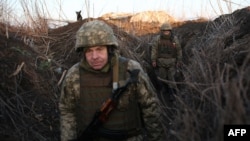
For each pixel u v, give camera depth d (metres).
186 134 1.89
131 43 5.98
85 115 2.31
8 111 3.23
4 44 3.97
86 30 2.24
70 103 2.38
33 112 3.40
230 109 1.69
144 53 5.86
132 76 2.24
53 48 5.09
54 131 3.37
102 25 2.26
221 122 1.72
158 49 5.40
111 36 2.27
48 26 5.74
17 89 3.52
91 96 2.29
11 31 4.61
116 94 2.23
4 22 4.64
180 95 2.75
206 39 5.36
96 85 2.28
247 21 4.32
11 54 3.85
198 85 2.54
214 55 3.45
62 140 2.39
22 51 4.12
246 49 3.20
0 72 3.48
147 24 7.58
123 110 2.28
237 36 4.13
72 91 2.33
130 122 2.32
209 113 2.17
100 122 2.27
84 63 2.32
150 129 2.43
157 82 5.24
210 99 2.06
